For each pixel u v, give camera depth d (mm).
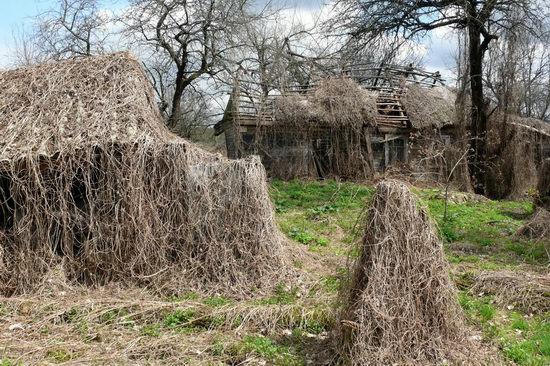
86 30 25141
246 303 8211
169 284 8789
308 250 11820
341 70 25562
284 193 19547
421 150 24656
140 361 6418
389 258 6113
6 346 6715
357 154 24531
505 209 18281
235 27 24781
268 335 7219
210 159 9391
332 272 9875
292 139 24266
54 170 8992
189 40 24766
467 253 12188
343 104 24297
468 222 15391
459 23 22719
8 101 10039
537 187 16562
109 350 6652
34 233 8914
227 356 6578
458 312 6516
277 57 26750
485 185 23422
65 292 8531
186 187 9141
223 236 9125
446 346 6230
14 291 8703
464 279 9594
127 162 9016
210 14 24250
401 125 25734
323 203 17594
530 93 32625
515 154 23234
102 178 8992
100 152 9109
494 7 21656
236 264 9047
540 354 6785
